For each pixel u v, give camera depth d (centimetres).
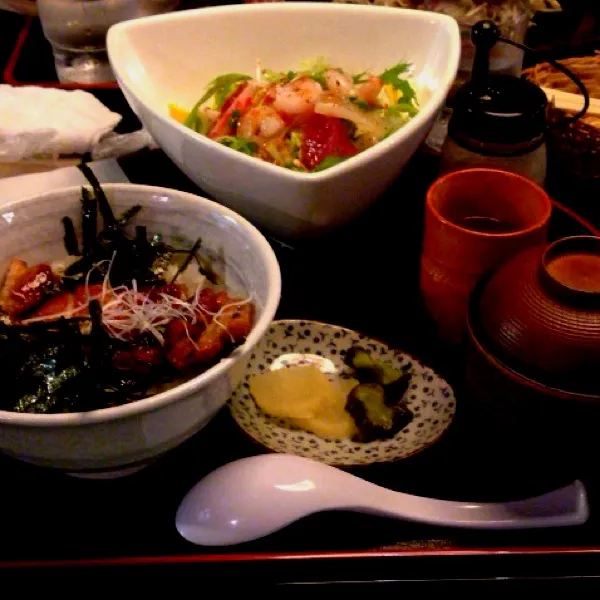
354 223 67
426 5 79
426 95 68
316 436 54
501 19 75
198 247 56
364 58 71
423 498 50
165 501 50
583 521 49
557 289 47
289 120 64
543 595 47
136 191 56
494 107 58
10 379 48
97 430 45
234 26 70
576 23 92
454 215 58
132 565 47
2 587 46
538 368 47
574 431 48
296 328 58
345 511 49
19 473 51
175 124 59
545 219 54
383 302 62
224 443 53
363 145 64
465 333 52
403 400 55
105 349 49
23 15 97
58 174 67
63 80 85
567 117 69
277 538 49
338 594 46
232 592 46
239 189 59
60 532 49
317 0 87
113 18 85
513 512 49
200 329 51
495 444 52
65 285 55
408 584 47
